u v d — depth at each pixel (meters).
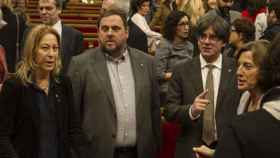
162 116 6.15
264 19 10.03
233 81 4.99
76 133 4.78
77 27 11.95
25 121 4.51
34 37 4.62
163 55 6.92
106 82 5.16
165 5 11.09
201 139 5.01
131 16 9.80
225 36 5.07
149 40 9.70
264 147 2.76
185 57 6.91
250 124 2.82
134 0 9.77
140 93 5.22
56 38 4.69
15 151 4.48
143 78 5.27
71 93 4.80
